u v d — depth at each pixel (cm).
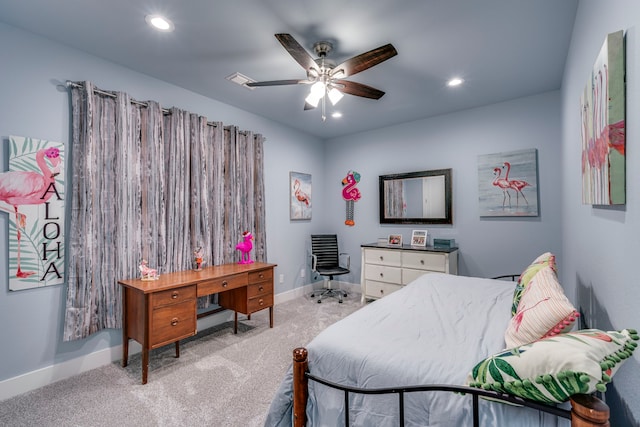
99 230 234
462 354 124
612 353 81
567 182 251
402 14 191
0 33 197
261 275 310
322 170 501
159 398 196
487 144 356
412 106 358
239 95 320
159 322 224
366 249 407
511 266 342
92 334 235
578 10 181
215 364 241
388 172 439
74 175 223
